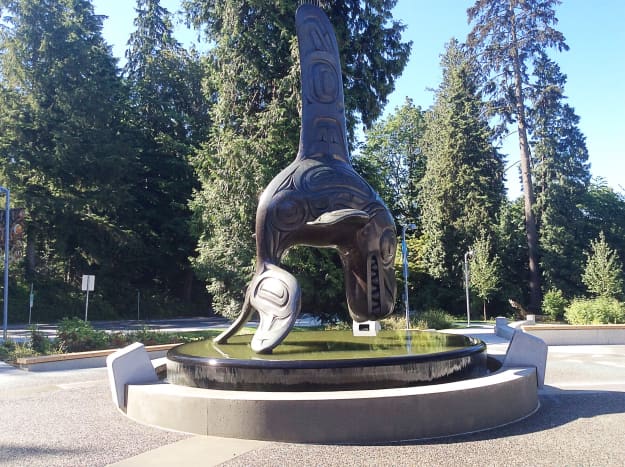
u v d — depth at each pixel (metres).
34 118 32.94
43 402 8.75
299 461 5.52
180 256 40.69
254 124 22.05
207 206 24.02
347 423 6.21
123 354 8.12
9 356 14.61
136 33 44.56
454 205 42.31
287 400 6.29
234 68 22.78
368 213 9.30
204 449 5.97
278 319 8.02
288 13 22.02
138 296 36.91
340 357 7.33
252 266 22.02
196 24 24.97
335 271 21.83
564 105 42.84
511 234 41.91
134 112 41.34
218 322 33.66
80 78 34.69
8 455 5.86
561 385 9.70
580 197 42.56
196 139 42.34
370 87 23.44
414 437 6.32
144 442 6.27
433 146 46.38
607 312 20.89
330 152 9.52
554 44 39.28
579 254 39.88
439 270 41.38
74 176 34.44
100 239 35.28
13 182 32.12
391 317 24.98
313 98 9.68
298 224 8.87
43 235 34.22
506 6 40.59
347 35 22.67
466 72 44.25
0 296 32.31
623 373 11.20
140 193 39.41
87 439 6.44
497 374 7.65
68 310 33.78
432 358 7.56
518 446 5.96
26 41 33.38
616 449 5.82
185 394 6.84
